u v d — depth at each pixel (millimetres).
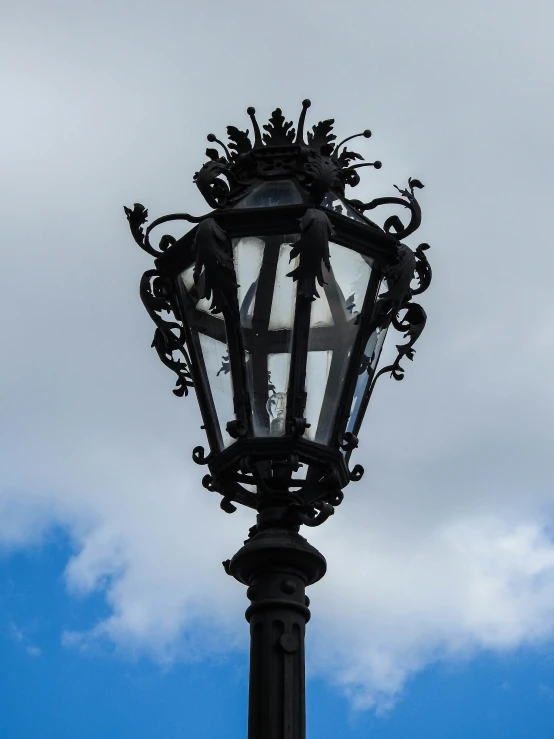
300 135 9070
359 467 8688
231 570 8375
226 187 8766
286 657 7980
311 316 8422
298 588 8211
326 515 8336
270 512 8367
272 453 8188
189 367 8797
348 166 9141
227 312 8328
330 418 8352
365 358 8703
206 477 8531
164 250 8961
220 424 8477
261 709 7836
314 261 8125
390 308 8672
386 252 8711
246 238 8477
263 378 8312
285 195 8727
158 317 8898
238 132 9102
